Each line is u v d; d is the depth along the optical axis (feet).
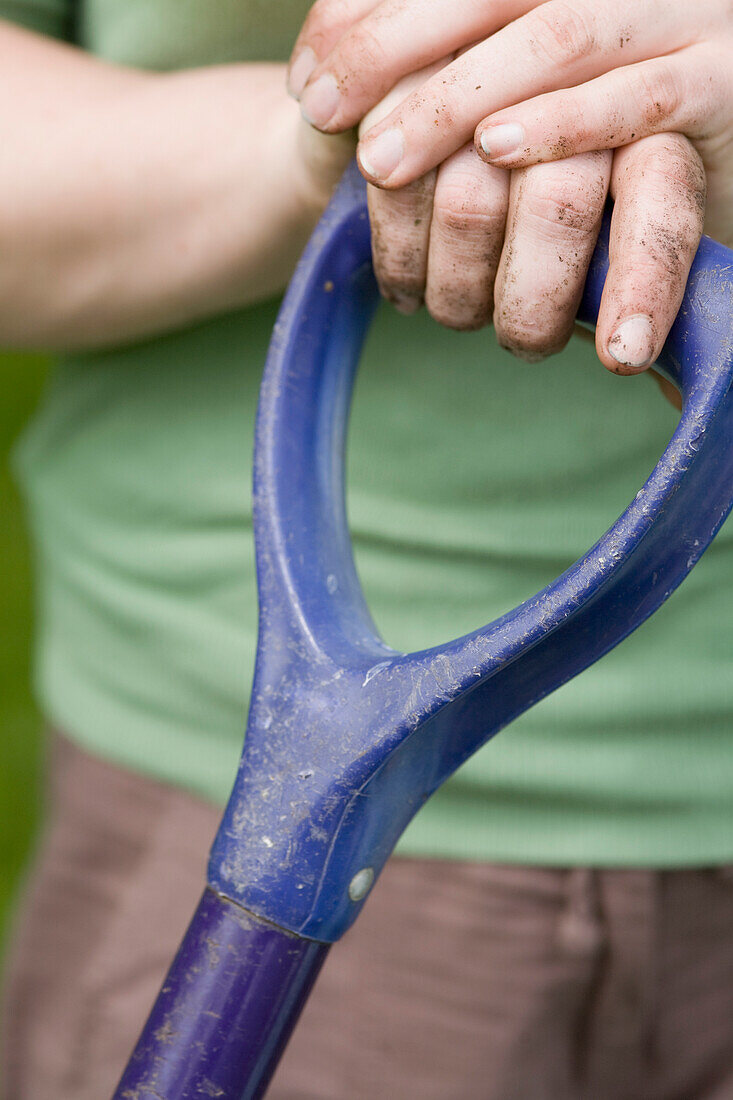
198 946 1.75
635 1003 2.92
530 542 2.65
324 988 2.96
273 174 2.24
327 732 1.72
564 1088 2.99
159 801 3.09
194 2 2.56
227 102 2.35
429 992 2.89
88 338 2.62
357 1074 2.96
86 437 3.03
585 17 1.74
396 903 2.88
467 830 2.81
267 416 1.91
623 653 2.71
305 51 1.94
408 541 2.69
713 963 2.99
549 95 1.71
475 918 2.84
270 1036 1.75
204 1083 1.72
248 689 2.86
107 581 3.06
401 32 1.81
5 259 2.40
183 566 2.90
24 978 3.45
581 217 1.72
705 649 2.74
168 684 3.00
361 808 1.73
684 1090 3.08
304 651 1.77
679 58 1.77
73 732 3.27
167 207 2.32
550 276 1.75
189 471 2.85
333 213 1.96
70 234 2.35
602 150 1.75
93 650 3.18
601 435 2.57
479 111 1.73
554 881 2.83
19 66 2.45
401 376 2.59
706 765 2.81
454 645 1.64
